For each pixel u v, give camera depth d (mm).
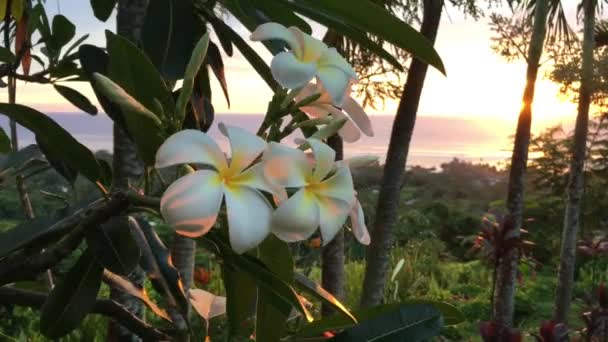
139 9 1482
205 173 762
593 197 12391
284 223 778
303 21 1337
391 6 5359
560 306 8547
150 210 957
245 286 1106
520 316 9281
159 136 880
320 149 835
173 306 993
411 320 1130
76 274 1072
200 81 1488
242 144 784
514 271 7707
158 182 983
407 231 12859
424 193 16031
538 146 13461
